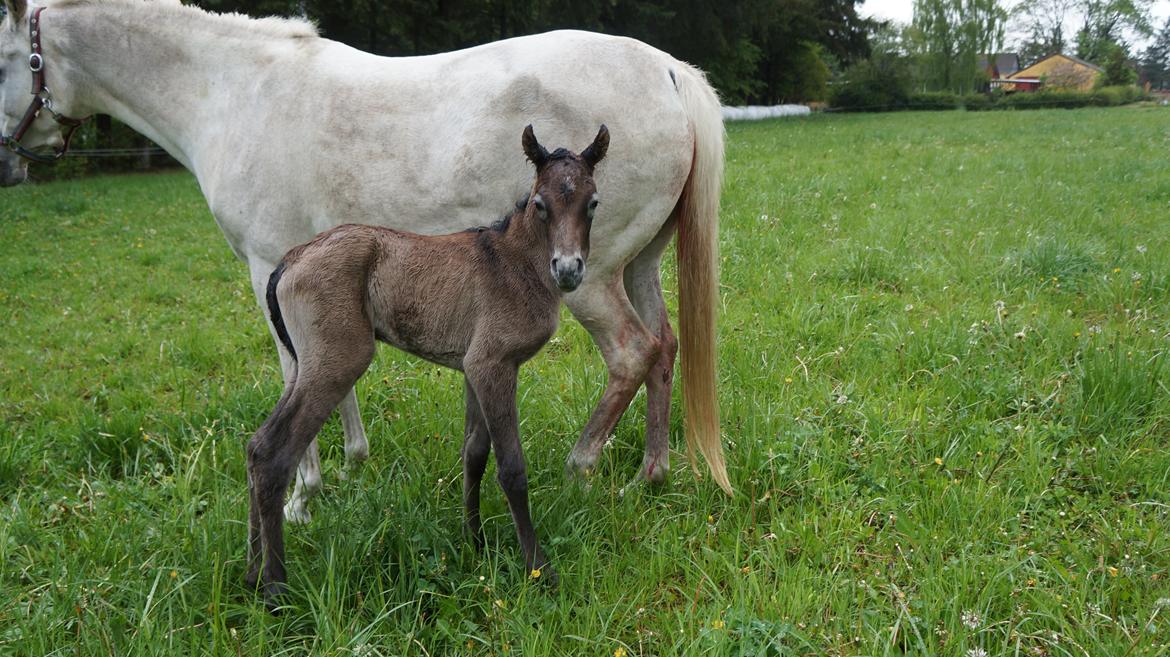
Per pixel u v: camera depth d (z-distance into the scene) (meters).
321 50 3.49
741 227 7.75
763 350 4.59
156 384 4.74
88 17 3.64
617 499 3.31
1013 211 7.82
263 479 2.62
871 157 13.32
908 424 3.67
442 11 24.17
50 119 3.87
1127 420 3.58
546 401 4.06
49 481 3.65
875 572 2.76
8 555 2.93
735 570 2.70
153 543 2.97
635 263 3.65
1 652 2.40
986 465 3.33
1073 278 5.53
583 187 2.56
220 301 6.54
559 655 2.41
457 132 3.21
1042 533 2.91
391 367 4.66
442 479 3.39
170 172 18.67
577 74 3.20
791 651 2.35
